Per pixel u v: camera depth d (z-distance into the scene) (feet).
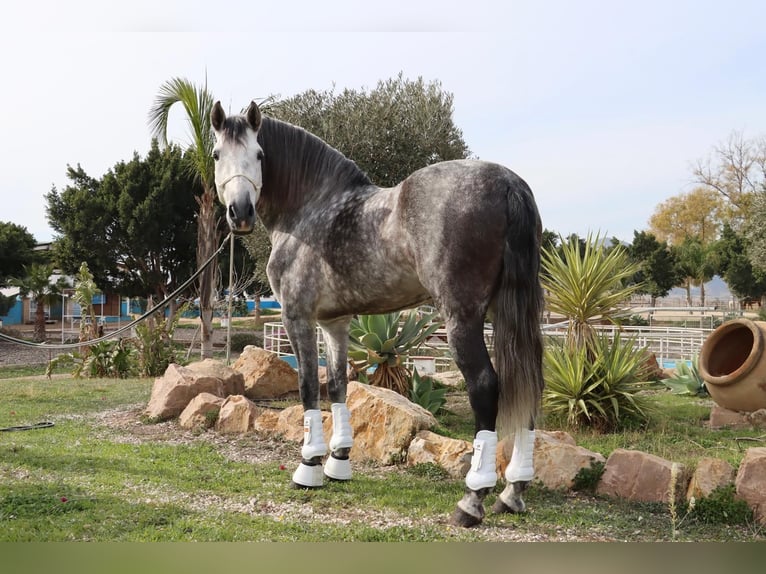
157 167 76.33
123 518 11.70
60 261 78.54
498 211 10.92
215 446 18.76
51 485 13.82
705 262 122.01
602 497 13.47
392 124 52.06
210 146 42.32
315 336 14.25
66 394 30.32
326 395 27.48
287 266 14.12
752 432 21.03
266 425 19.99
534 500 13.24
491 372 10.95
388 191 12.82
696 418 24.08
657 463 13.25
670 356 44.86
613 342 23.59
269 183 14.43
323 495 13.62
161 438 20.06
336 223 13.28
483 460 11.16
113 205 74.38
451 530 11.25
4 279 85.46
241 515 12.12
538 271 11.25
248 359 28.50
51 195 77.92
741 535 11.08
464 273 10.99
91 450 17.87
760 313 82.58
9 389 32.42
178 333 83.97
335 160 14.20
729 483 12.14
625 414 22.43
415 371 24.53
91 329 43.06
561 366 22.43
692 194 149.07
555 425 22.52
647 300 132.87
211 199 45.32
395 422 16.81
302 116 54.39
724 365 24.75
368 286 12.80
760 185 85.51
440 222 11.17
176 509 12.29
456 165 11.60
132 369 42.37
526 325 10.83
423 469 15.52
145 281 79.10
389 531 11.14
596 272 23.76
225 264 76.84
